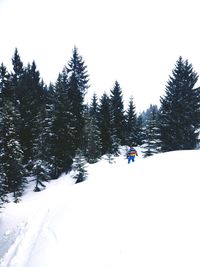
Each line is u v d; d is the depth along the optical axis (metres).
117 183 10.45
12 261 7.79
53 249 6.83
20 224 12.26
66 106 35.28
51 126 34.00
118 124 53.91
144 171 11.23
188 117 37.09
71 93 42.72
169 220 5.67
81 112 43.12
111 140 46.31
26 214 13.70
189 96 38.94
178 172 9.42
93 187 11.52
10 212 15.14
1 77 45.41
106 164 33.38
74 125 38.06
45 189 30.16
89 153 39.28
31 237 9.31
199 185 7.32
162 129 38.53
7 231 12.18
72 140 35.50
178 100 37.94
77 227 7.46
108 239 5.91
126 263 4.71
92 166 32.97
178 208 6.12
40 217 11.53
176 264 4.15
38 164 31.06
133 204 7.32
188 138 37.59
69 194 12.80
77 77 51.81
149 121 39.88
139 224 6.00
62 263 5.80
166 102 39.34
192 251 4.34
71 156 34.97
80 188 13.19
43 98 52.25
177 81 39.47
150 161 13.82
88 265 5.23
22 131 38.56
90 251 5.74
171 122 37.94
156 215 6.11
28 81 51.78
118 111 54.25
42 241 8.00
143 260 4.59
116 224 6.48
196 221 5.25
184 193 6.96
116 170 14.88
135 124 59.91
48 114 35.66
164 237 5.07
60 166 35.81
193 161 10.95
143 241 5.21
